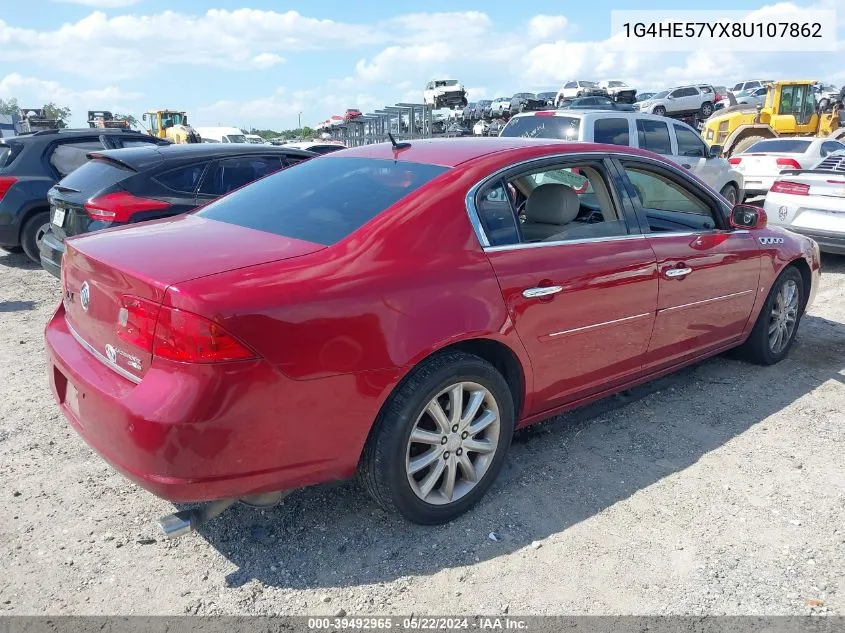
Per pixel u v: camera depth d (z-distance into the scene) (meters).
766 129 18.77
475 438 3.07
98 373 2.62
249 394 2.34
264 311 2.35
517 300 3.04
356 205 3.01
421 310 2.71
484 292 2.92
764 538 2.90
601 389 3.68
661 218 4.00
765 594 2.56
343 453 2.62
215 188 6.41
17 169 8.01
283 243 2.79
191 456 2.30
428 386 2.74
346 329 2.51
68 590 2.55
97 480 3.32
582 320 3.35
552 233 3.33
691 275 3.92
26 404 4.17
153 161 6.17
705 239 4.07
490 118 36.72
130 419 2.30
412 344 2.66
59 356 2.87
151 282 2.36
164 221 3.43
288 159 7.00
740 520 3.03
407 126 17.14
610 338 3.54
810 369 4.92
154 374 2.35
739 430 3.92
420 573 2.68
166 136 32.97
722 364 4.99
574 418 4.06
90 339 2.78
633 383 3.88
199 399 2.27
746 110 21.62
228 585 2.60
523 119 10.12
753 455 3.62
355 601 2.52
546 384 3.32
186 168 6.29
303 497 3.18
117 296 2.52
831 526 2.98
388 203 2.96
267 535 2.90
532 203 3.32
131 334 2.43
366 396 2.59
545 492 3.25
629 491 3.27
